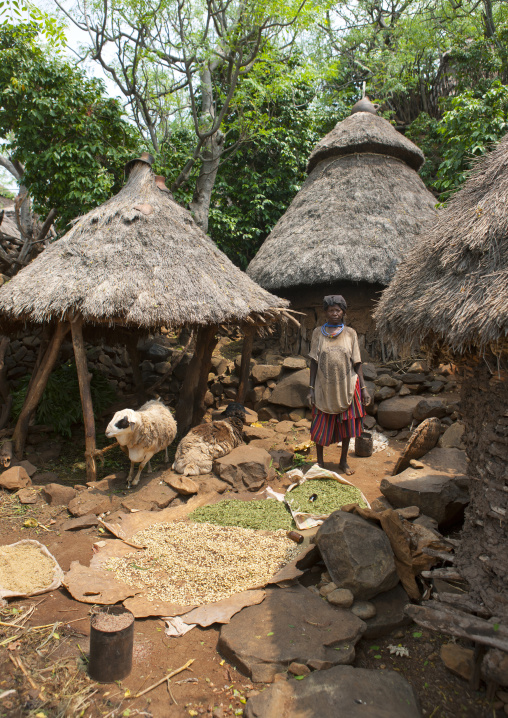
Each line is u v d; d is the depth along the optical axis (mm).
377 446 5859
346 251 7113
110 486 4820
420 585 3061
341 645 2545
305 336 7809
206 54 8398
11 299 4922
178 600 2996
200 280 5328
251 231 11070
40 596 3096
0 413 6469
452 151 8453
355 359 5000
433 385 6613
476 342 2287
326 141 8438
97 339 7148
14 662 2525
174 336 9508
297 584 3111
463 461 4270
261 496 4457
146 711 2250
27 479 4871
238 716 2209
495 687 2250
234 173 11703
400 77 13734
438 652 2605
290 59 11477
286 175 11516
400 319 2812
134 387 8039
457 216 2756
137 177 6117
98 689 2379
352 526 3025
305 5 8141
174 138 10969
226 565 3314
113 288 4879
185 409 6430
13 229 10430
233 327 8742
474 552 2623
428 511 3723
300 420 6742
